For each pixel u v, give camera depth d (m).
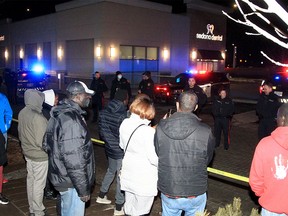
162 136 3.22
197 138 3.12
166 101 17.48
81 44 26.38
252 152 8.94
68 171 3.24
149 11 26.31
